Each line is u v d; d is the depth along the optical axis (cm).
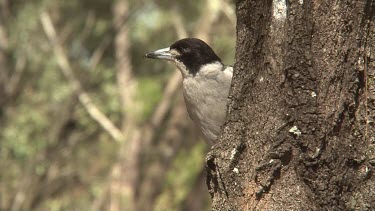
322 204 473
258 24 510
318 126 475
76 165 1644
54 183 1619
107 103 1653
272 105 493
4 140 1489
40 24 1636
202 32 1634
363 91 475
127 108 1689
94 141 1714
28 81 1631
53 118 1608
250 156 497
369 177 469
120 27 1698
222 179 505
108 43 1712
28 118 1507
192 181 1752
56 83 1612
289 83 485
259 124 496
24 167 1555
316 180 475
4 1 1638
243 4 518
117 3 1703
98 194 1603
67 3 1678
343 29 476
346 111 473
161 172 1744
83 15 1733
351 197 470
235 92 517
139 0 1698
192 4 1670
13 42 1603
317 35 479
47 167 1566
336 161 472
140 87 1745
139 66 1841
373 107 472
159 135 1817
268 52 499
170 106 1844
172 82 1777
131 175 1698
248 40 515
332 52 477
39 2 1584
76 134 1653
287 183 481
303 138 478
